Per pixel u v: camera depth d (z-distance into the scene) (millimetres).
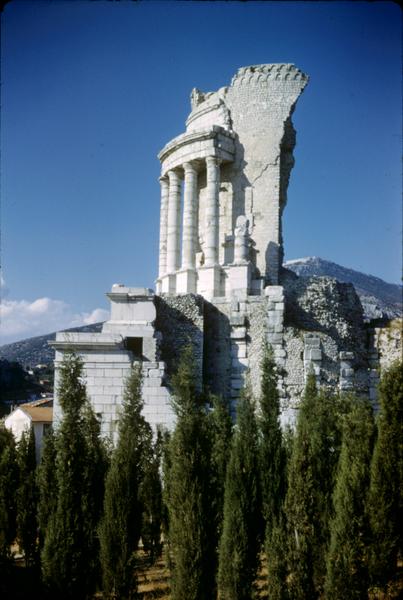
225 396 43469
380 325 48656
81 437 26203
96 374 38875
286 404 40750
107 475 26141
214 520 24375
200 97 58938
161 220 57375
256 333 43188
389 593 22766
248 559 24188
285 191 52750
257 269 49031
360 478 23016
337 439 27344
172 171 54438
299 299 44750
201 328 43062
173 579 23781
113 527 24875
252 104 52469
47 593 24344
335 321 45156
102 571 24984
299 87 52344
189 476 24266
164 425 37719
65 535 24656
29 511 28781
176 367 41312
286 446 29094
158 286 55906
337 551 22406
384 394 23172
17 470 30469
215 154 51000
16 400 80875
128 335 40625
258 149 51812
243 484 24922
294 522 23859
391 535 22266
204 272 49469
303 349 41531
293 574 23359
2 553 27812
